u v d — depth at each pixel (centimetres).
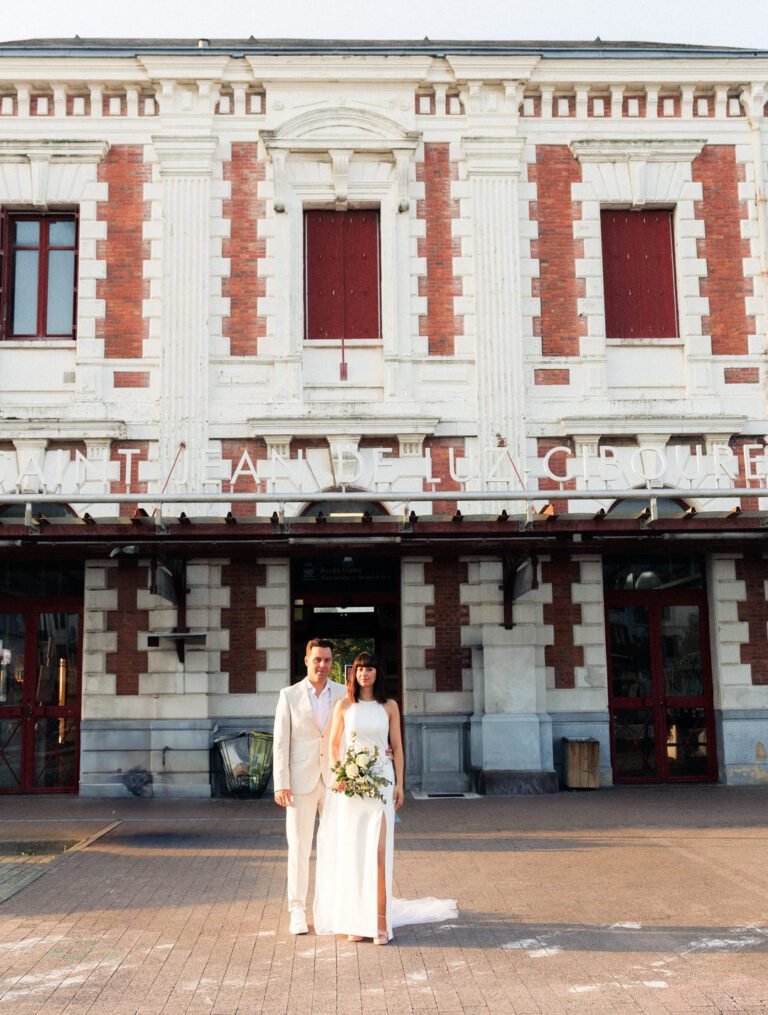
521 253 1702
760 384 1697
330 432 1630
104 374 1645
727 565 1666
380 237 1717
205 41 1805
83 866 1010
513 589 1559
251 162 1708
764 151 1747
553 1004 602
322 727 792
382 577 1688
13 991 634
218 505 1606
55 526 1320
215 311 1667
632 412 1662
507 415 1650
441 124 1723
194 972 670
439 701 1606
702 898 855
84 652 1598
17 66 1680
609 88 1742
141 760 1570
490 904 841
